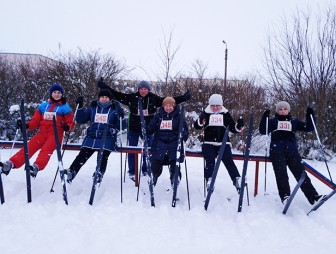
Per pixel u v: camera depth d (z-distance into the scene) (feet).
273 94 29.78
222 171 17.89
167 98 13.33
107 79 32.24
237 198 13.08
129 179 15.49
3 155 21.88
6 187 12.96
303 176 11.44
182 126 12.14
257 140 28.30
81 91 30.81
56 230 9.60
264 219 10.88
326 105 25.45
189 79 31.73
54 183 13.94
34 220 10.25
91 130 13.29
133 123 15.51
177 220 10.78
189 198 12.92
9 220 10.22
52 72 31.12
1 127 27.63
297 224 10.75
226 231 10.11
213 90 30.12
